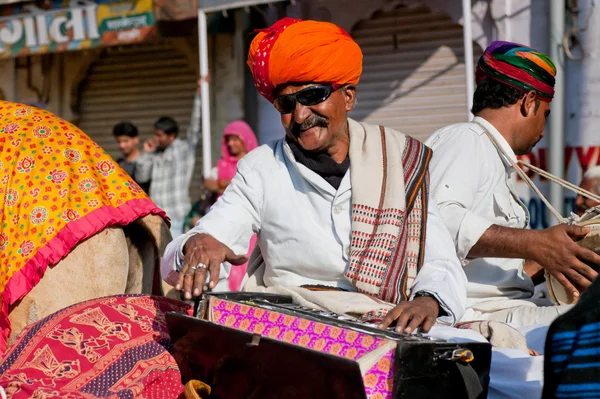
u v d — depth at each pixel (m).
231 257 3.05
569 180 7.25
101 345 3.11
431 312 2.86
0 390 2.88
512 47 3.92
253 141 8.32
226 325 2.86
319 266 3.29
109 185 3.85
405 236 3.19
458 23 7.93
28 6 9.34
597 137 7.09
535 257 3.39
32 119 3.91
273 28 3.19
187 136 9.84
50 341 3.11
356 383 2.30
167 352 3.11
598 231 3.44
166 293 4.03
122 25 8.78
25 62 11.22
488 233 3.46
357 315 3.08
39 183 3.70
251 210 3.37
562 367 2.08
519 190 7.38
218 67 9.40
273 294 3.14
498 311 3.65
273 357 2.51
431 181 3.70
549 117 7.16
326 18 8.66
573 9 7.12
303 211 3.31
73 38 9.08
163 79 10.45
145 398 2.99
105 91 10.93
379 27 8.47
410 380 2.45
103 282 3.72
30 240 3.61
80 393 2.85
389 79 8.45
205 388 2.78
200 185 9.80
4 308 3.55
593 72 7.07
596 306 2.08
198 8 8.23
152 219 3.93
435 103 8.22
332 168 3.28
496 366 3.04
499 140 3.88
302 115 3.17
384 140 3.34
